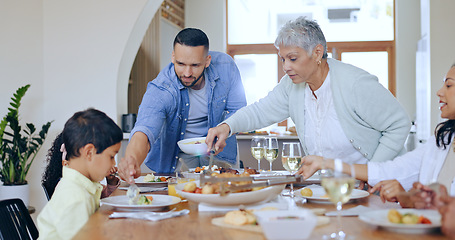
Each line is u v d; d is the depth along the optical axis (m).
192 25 8.91
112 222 1.36
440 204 1.20
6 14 4.21
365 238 1.12
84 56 4.41
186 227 1.27
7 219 1.74
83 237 1.17
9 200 1.81
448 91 1.72
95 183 1.77
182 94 2.67
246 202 1.53
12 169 3.92
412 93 8.69
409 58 8.70
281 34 2.11
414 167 1.85
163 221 1.36
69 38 4.42
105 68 4.39
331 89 2.21
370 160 2.26
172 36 7.57
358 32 8.98
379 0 8.89
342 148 2.25
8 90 4.24
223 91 2.85
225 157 3.00
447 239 1.11
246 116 2.46
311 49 2.08
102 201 1.63
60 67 4.43
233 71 2.91
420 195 1.37
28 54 4.35
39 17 4.42
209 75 2.79
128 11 4.38
